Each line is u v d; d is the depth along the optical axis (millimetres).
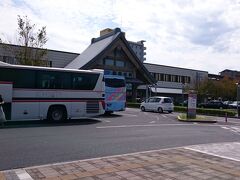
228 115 33844
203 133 15289
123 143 11109
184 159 8227
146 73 47375
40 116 17016
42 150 9445
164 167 7281
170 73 71000
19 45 33594
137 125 17547
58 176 6453
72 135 12727
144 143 11281
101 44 46219
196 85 66562
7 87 15992
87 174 6602
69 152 9242
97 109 18891
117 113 28062
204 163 7793
